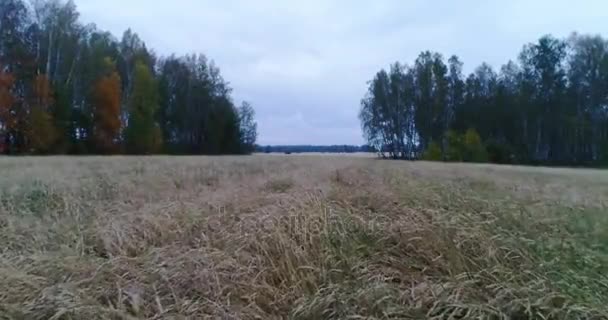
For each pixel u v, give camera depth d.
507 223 3.81
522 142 33.56
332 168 11.19
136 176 8.41
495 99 34.94
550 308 2.12
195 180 8.13
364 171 9.95
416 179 7.97
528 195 6.14
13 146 24.25
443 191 5.38
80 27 28.75
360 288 2.41
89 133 29.08
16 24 24.11
